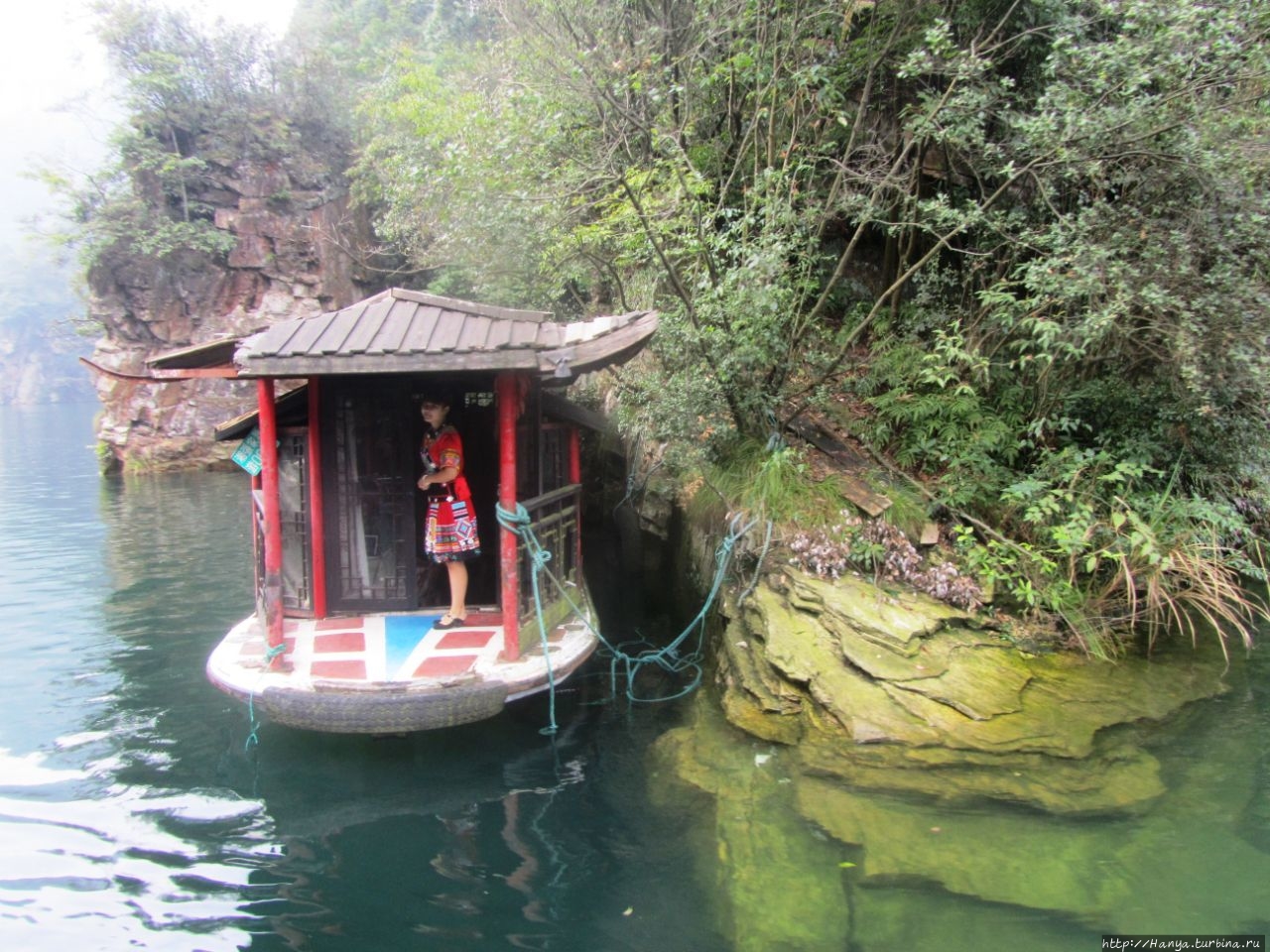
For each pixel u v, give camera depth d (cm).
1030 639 566
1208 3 548
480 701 464
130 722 537
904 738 466
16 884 366
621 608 802
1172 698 514
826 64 723
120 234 1645
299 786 458
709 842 400
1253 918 326
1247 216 545
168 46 1708
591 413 657
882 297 686
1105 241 577
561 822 423
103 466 1711
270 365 455
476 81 999
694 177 680
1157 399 640
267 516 499
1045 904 338
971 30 709
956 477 655
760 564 609
